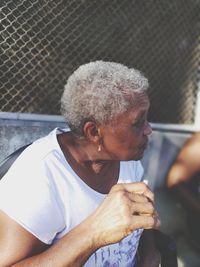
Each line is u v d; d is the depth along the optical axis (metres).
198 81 2.20
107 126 1.08
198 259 2.42
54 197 1.08
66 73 1.71
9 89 1.58
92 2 1.70
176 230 2.42
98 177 1.20
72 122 1.11
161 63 2.03
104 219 0.99
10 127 1.58
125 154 1.14
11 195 1.05
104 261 1.22
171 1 1.97
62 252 0.99
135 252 1.36
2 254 1.02
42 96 1.67
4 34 1.52
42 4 1.57
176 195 2.28
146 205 1.00
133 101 1.06
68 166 1.14
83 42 1.72
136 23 1.88
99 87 1.05
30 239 1.04
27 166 1.09
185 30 2.08
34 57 1.60
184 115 2.22
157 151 2.14
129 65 1.91
